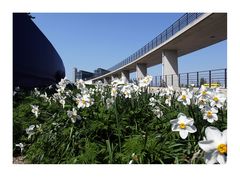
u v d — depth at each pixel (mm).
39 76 10570
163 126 3391
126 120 3666
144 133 3324
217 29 20594
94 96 5031
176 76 26828
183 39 24188
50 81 12734
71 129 3439
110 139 3400
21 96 6875
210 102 3312
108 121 3533
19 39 8258
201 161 2383
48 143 3547
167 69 28734
